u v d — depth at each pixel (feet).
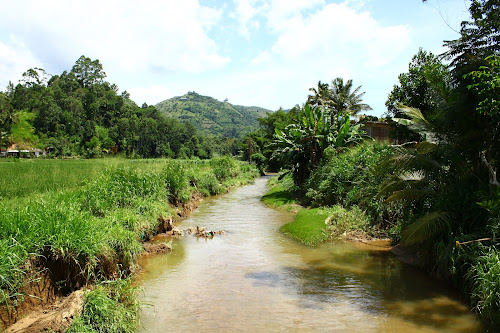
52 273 18.04
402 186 28.94
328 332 16.88
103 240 21.81
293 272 25.64
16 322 15.12
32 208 21.38
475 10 27.43
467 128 25.03
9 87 375.66
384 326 17.57
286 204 57.06
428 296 21.29
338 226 37.60
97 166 57.21
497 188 21.44
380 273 25.44
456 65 27.94
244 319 18.20
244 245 33.09
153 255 29.48
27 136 277.23
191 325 17.53
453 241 22.61
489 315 16.62
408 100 42.65
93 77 400.88
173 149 339.98
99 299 16.38
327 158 59.31
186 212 50.37
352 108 100.17
